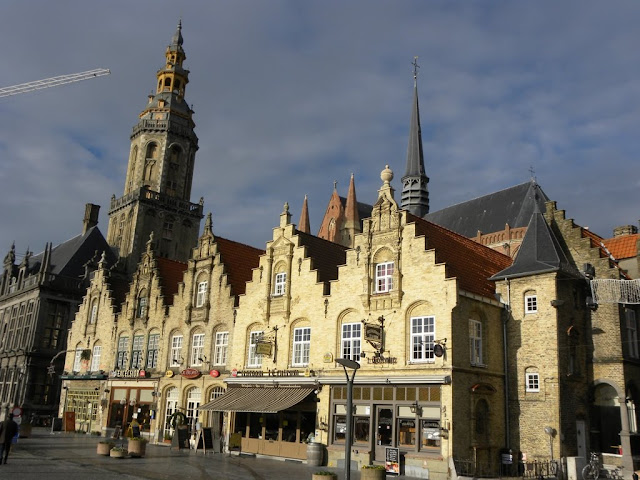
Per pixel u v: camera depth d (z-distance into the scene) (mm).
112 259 81125
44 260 72875
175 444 39219
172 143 87375
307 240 39344
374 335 31938
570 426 31297
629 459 31062
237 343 40312
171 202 84938
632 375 33625
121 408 48625
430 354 30484
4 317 78750
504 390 32656
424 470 28766
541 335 32156
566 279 33656
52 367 59594
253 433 37438
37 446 37375
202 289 44500
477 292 32375
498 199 69875
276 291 39062
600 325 34156
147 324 48438
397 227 33281
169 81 91562
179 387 43719
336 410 33500
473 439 29719
